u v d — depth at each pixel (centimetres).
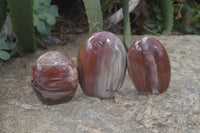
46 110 75
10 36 105
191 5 136
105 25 119
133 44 77
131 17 136
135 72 77
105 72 75
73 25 122
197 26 128
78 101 77
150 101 76
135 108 75
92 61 75
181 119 72
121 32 125
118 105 76
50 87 74
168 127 70
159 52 77
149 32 131
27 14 91
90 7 87
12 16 92
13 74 90
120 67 76
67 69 74
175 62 94
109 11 123
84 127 71
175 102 76
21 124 72
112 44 75
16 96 80
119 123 71
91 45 76
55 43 109
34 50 102
